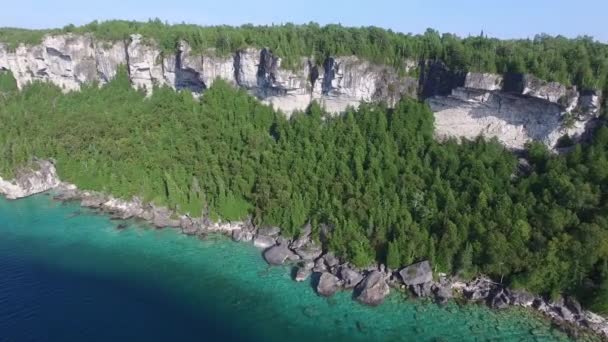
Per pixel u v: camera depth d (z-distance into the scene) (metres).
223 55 130.38
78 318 76.75
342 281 86.56
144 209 113.44
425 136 107.81
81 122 127.25
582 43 112.06
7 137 129.50
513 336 72.62
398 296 82.62
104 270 92.12
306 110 125.81
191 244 102.44
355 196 95.19
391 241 87.62
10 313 77.44
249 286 87.38
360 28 126.81
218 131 121.25
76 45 147.50
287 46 122.12
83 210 117.12
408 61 114.44
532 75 96.06
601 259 75.25
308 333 74.81
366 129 112.19
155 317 77.88
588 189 81.50
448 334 73.62
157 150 117.88
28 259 95.25
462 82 103.00
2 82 154.62
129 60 140.62
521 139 104.62
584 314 74.19
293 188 102.88
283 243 98.00
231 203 106.12
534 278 77.12
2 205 119.81
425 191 93.50
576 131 97.00
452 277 83.69
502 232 82.38
